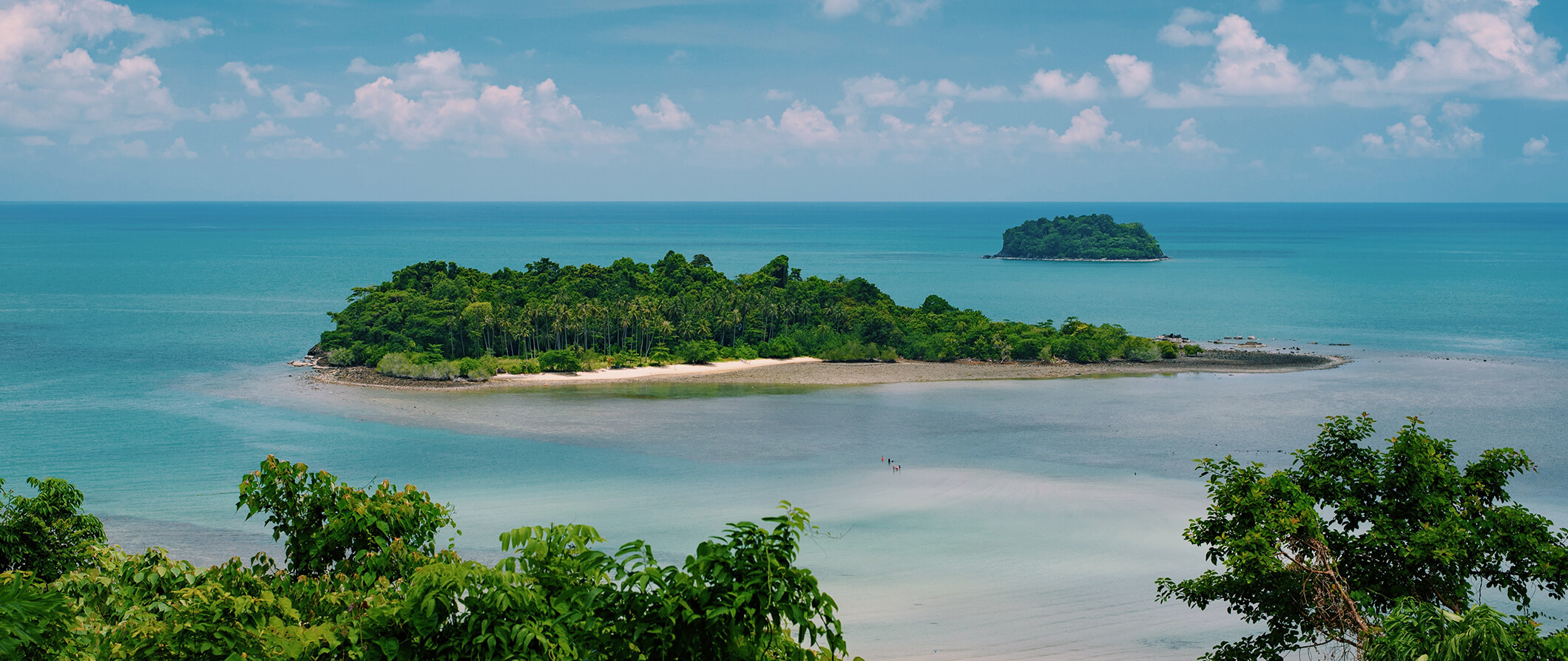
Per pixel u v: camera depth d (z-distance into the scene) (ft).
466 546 229.25
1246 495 87.86
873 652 168.86
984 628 181.27
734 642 44.88
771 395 437.58
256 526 248.11
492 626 46.03
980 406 413.59
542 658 45.19
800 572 45.88
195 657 50.78
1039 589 202.49
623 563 47.55
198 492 280.72
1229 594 88.28
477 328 488.02
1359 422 92.73
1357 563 86.58
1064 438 354.54
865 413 396.98
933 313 621.31
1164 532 244.63
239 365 505.66
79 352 545.85
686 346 517.55
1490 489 89.56
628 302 523.70
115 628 57.72
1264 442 348.18
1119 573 213.25
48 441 342.85
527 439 347.56
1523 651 65.87
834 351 536.01
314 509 66.33
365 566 59.98
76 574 67.26
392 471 305.12
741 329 564.30
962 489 282.77
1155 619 186.19
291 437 348.79
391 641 46.85
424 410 396.98
